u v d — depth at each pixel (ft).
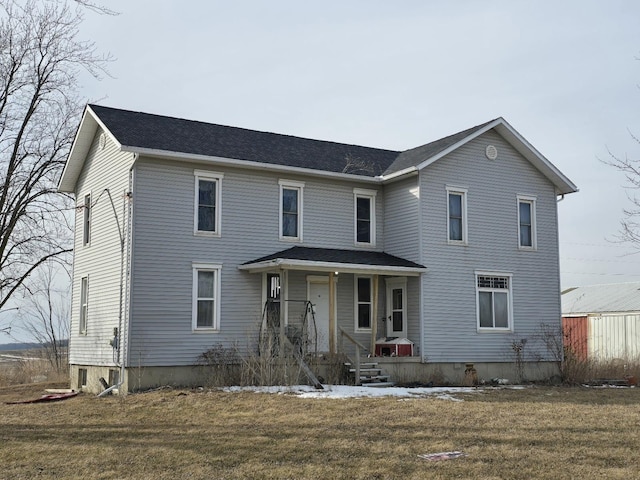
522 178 86.94
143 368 65.77
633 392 69.62
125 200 68.80
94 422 51.49
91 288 76.02
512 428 45.44
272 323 73.10
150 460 38.11
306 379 68.13
